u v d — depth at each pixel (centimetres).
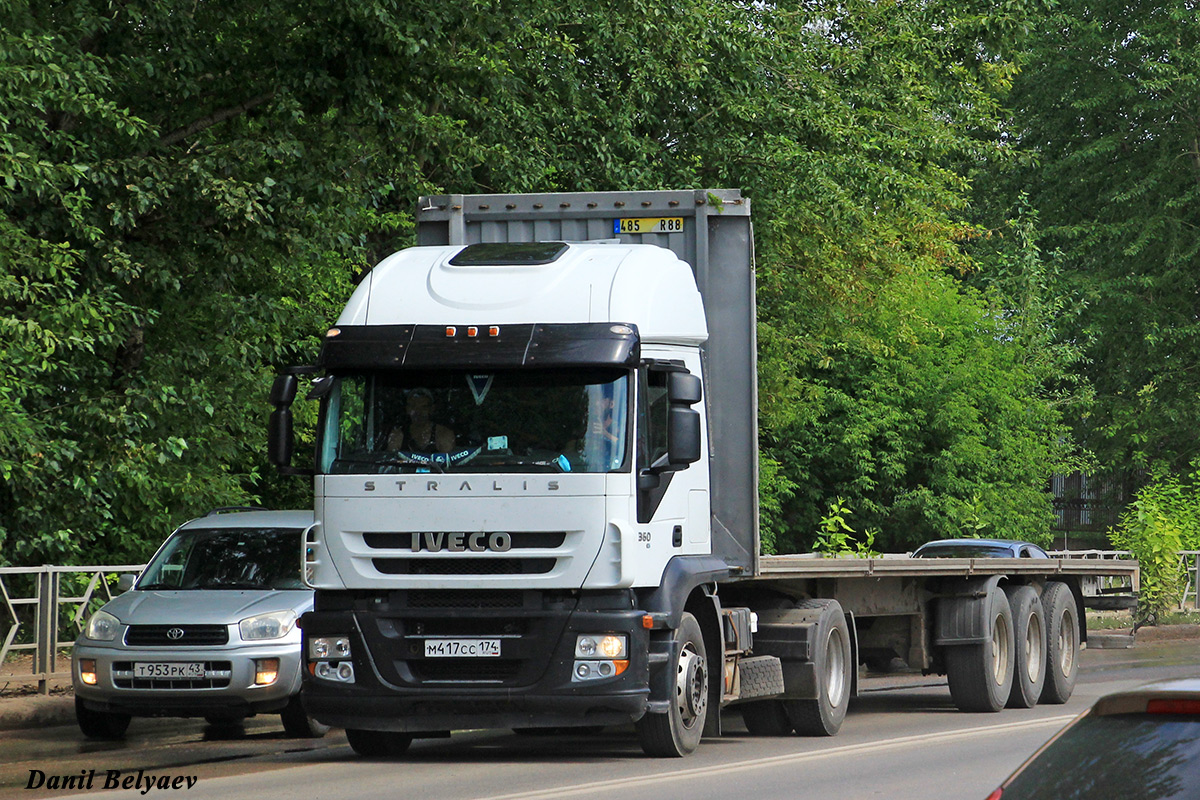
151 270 3853
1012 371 6988
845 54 5397
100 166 3666
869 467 6744
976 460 6750
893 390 6869
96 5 3825
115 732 2697
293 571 2798
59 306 3509
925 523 6794
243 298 4138
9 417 3494
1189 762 738
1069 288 9350
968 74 6000
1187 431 9269
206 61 3922
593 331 2148
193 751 2514
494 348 2147
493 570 2122
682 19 4653
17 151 3466
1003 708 3278
